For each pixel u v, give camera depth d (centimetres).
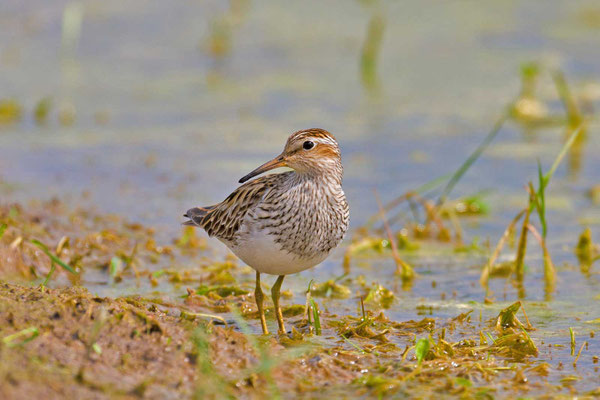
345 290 1174
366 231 1462
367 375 833
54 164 1766
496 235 1455
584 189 1644
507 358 911
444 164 1780
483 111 2070
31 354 744
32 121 2050
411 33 2633
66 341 780
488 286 1208
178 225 1455
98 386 717
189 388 751
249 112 2097
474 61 2400
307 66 2427
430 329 1009
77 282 1171
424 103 2134
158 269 1248
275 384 801
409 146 1883
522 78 2225
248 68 2419
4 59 2431
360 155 1830
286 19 2784
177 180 1681
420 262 1329
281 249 963
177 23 2730
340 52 2520
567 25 2623
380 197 1616
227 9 2828
